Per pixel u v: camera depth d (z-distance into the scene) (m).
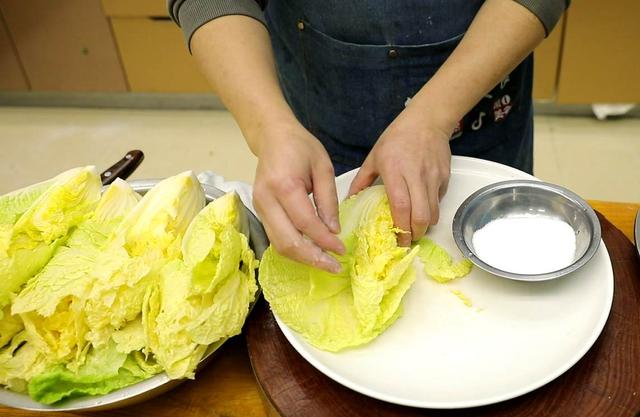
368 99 0.81
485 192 0.65
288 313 0.54
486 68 0.65
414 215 0.57
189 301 0.51
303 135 0.59
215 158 1.92
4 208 0.61
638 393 0.49
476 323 0.55
